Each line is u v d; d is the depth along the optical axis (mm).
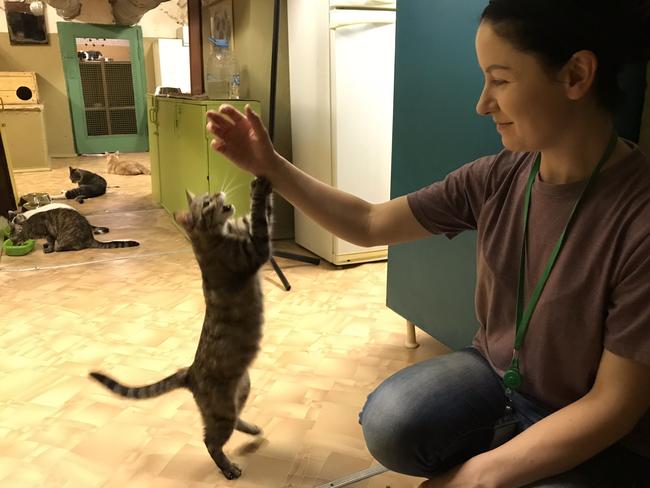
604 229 934
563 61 868
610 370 904
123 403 2107
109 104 8625
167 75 8422
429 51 2033
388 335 2633
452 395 1201
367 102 3283
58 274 3475
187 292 3182
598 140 962
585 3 838
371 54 3215
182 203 4262
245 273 1614
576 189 988
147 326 2750
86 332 2680
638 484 976
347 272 3467
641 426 1006
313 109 3459
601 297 930
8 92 7148
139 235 4344
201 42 4594
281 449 1840
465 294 2070
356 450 1830
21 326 2738
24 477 1717
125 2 6230
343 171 3342
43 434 1922
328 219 1353
